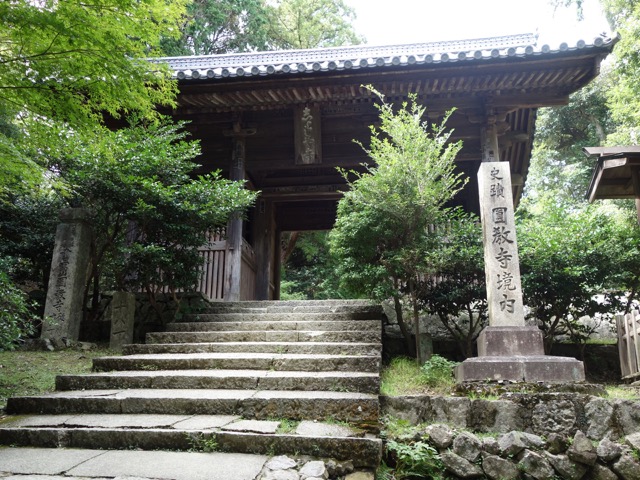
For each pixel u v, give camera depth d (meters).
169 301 8.87
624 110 14.62
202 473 3.43
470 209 11.80
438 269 7.00
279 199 13.22
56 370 6.52
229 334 6.99
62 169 7.88
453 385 5.51
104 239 9.23
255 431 4.07
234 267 10.02
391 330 7.99
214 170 11.48
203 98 10.24
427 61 9.02
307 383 5.09
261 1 21.44
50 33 4.64
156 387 5.32
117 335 7.66
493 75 9.40
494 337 5.62
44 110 5.17
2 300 5.75
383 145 7.27
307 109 10.78
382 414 4.83
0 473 3.42
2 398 5.31
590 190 9.27
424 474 4.26
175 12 5.36
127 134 8.20
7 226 9.49
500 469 4.32
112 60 4.90
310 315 7.88
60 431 4.13
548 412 4.79
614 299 7.22
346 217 7.29
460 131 10.75
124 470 3.49
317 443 3.90
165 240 8.25
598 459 4.39
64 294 8.02
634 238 7.04
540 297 7.14
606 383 6.91
